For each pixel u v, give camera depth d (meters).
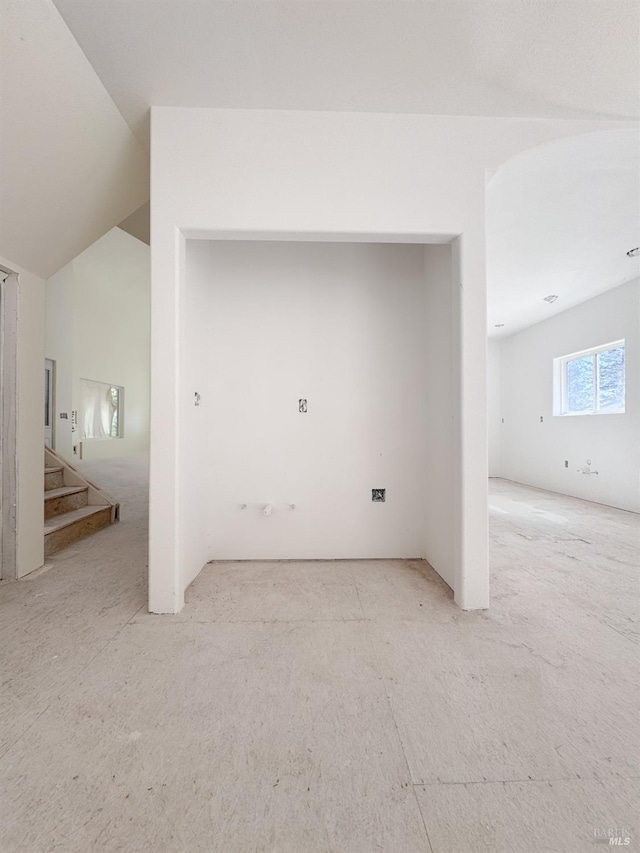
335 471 2.72
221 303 2.69
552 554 2.86
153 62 1.67
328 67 1.70
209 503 2.67
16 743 1.16
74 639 1.72
